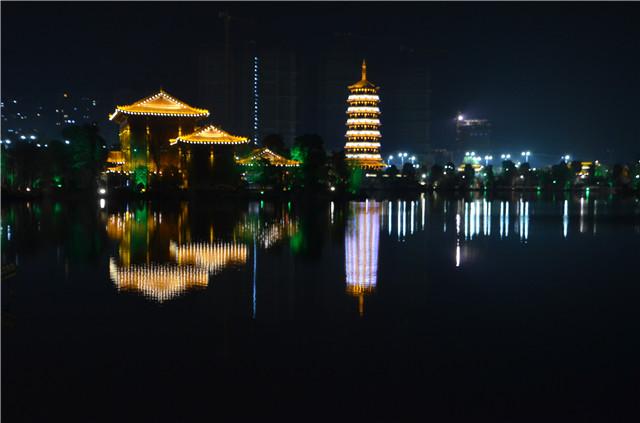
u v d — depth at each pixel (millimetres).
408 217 94625
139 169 141000
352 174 169625
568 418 17828
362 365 22109
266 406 18531
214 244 54750
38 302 31203
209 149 143000
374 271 41875
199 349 23734
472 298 33594
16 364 22047
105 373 21141
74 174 153625
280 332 26156
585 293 35219
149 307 30328
